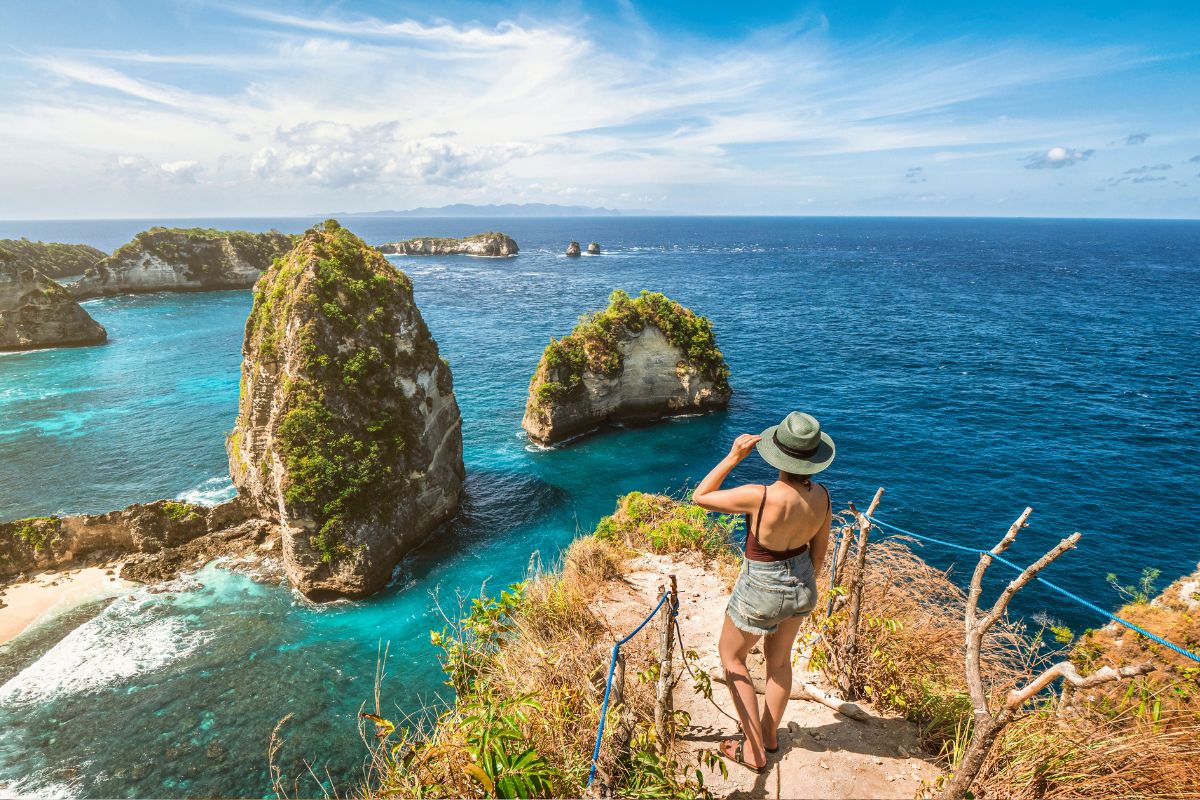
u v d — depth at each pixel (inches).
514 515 1354.6
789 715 215.5
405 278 1269.7
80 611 989.8
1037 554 1082.1
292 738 741.3
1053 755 171.5
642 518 516.7
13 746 730.2
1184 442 1596.9
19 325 2773.1
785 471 166.2
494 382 2295.8
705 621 306.7
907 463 1483.8
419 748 189.3
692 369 1926.7
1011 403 1939.0
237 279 4675.2
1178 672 225.0
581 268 6279.5
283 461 1029.8
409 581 1105.4
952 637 254.1
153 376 2400.3
